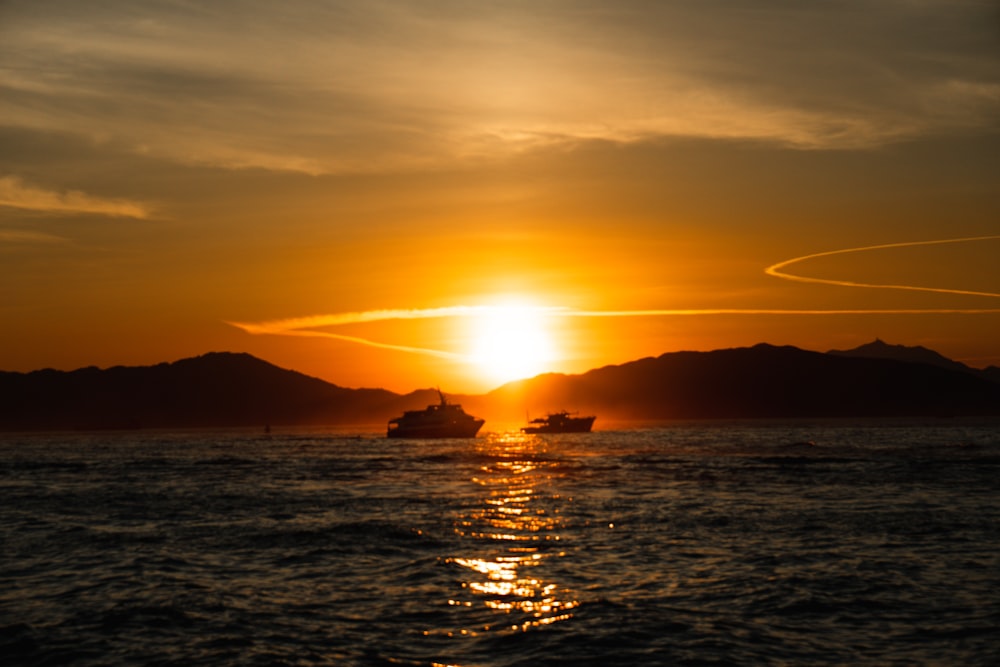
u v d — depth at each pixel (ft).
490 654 75.20
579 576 105.19
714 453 458.09
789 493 209.56
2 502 203.10
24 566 115.65
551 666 72.02
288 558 119.34
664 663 72.28
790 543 127.75
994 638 77.97
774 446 552.82
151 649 77.77
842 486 226.79
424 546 127.85
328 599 94.68
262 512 176.45
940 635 79.30
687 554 119.44
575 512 171.32
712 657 73.61
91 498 211.41
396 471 323.98
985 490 210.38
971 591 95.14
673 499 197.36
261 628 83.61
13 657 76.28
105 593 98.68
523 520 158.20
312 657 75.10
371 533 139.03
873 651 75.10
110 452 577.02
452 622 84.89
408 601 93.30
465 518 162.20
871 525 145.48
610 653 74.84
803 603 90.38
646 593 95.66
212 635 81.56
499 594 95.96
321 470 334.44
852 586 97.71
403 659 74.28
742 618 85.10
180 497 212.43
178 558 120.47
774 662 72.49
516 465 356.38
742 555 118.11
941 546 123.85
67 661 75.00
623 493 216.33
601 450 530.68
